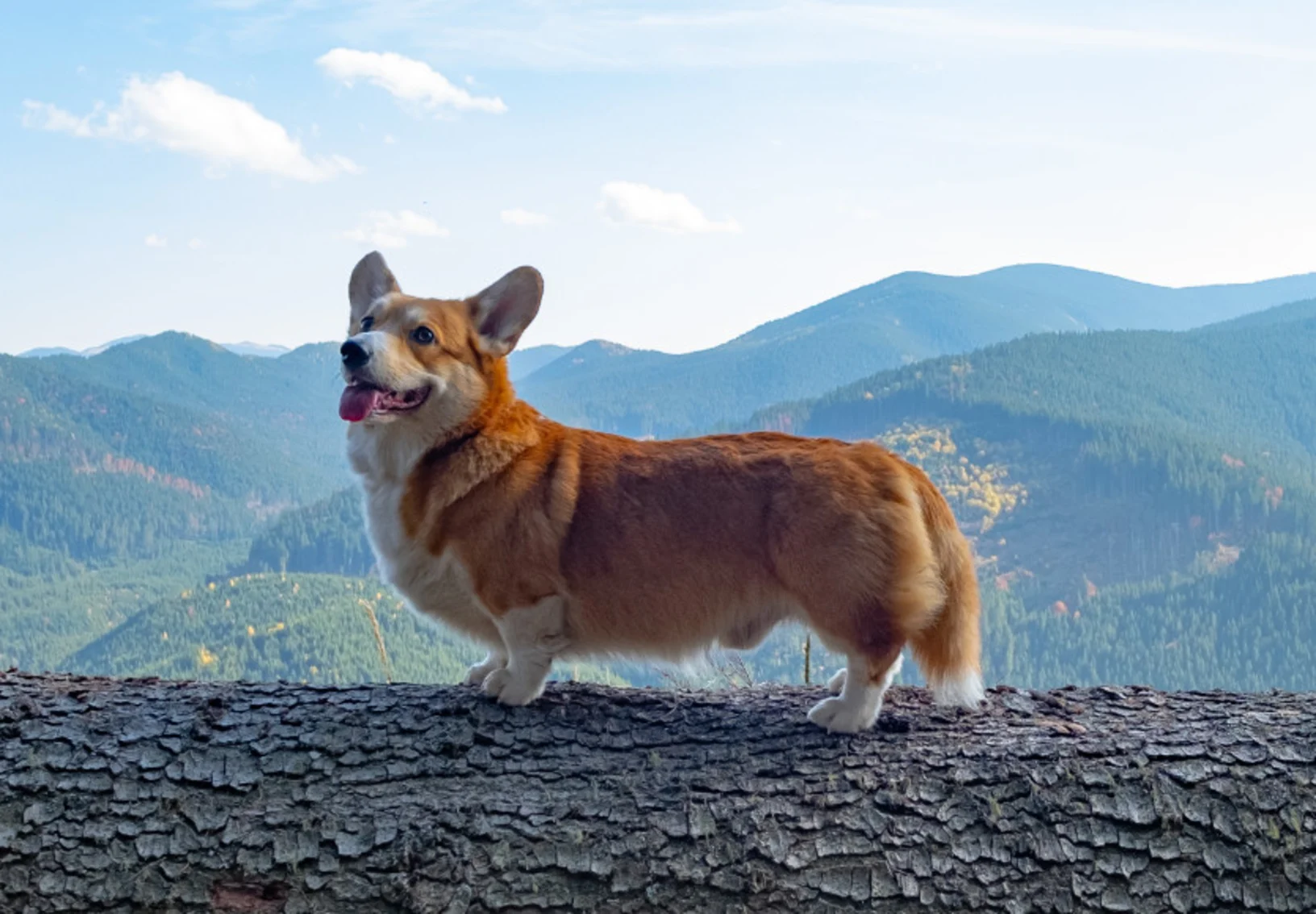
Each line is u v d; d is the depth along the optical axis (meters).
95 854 1.85
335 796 1.91
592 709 2.07
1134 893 1.87
